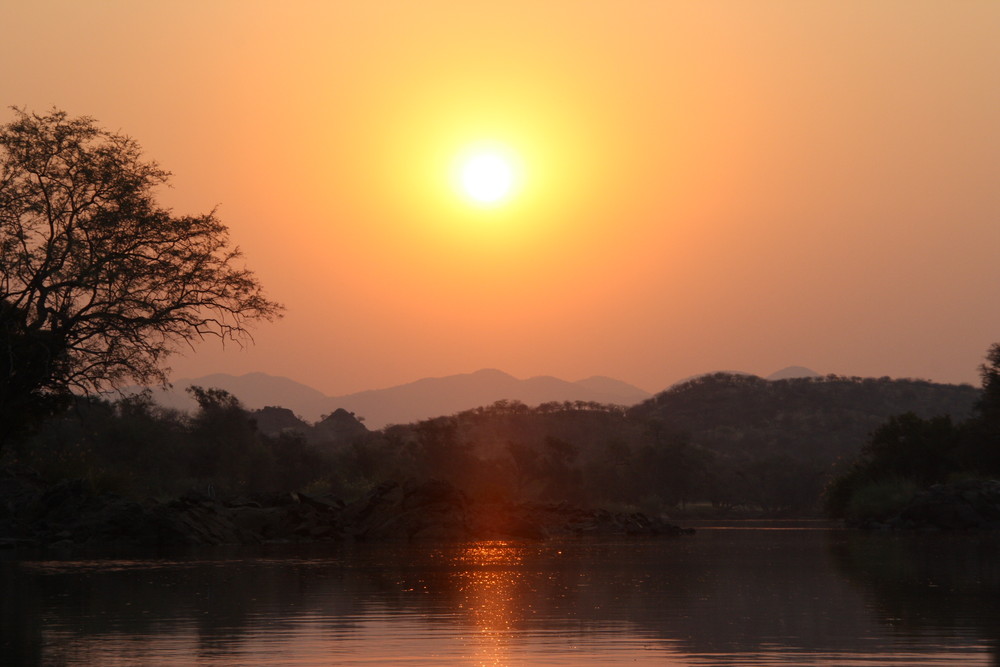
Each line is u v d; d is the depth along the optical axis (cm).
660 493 16850
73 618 2089
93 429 10188
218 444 12294
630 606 2303
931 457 9244
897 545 5081
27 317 4891
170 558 4012
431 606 2308
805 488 17712
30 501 4994
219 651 1688
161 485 9188
